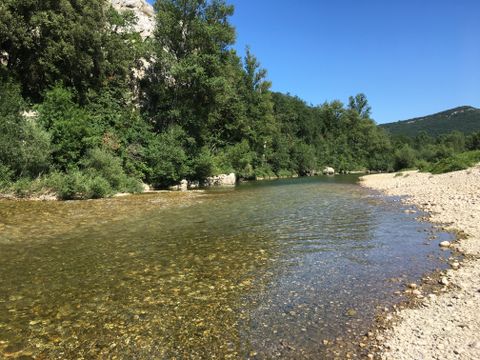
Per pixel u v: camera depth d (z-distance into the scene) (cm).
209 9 4575
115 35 3966
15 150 2366
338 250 1136
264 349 566
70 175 2530
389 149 10519
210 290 823
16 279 909
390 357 525
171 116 4306
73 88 3269
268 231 1439
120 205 2198
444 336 565
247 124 6253
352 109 11275
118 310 723
